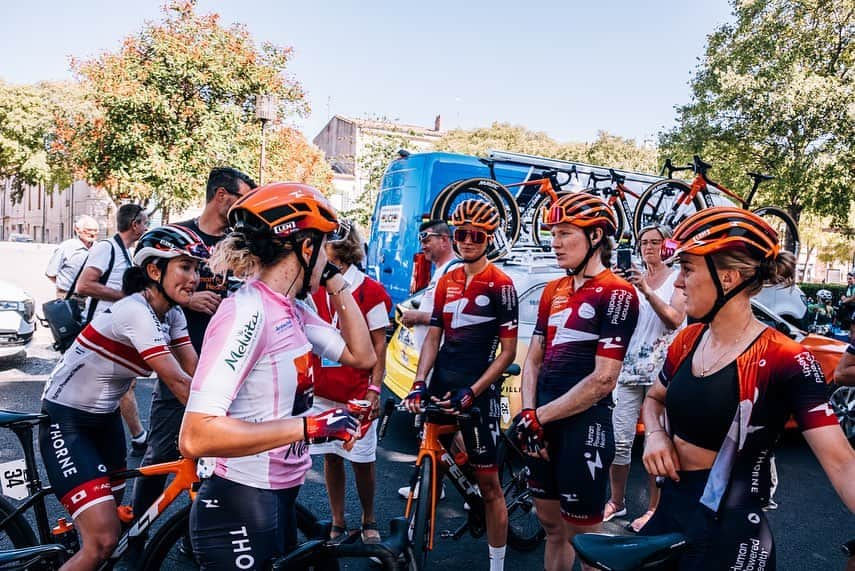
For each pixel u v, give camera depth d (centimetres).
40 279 1211
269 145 1483
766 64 1595
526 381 273
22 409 540
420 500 267
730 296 153
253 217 162
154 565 223
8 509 235
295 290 167
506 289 295
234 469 163
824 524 402
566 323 256
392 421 584
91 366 230
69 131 1473
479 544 354
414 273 694
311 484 432
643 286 361
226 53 1337
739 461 153
